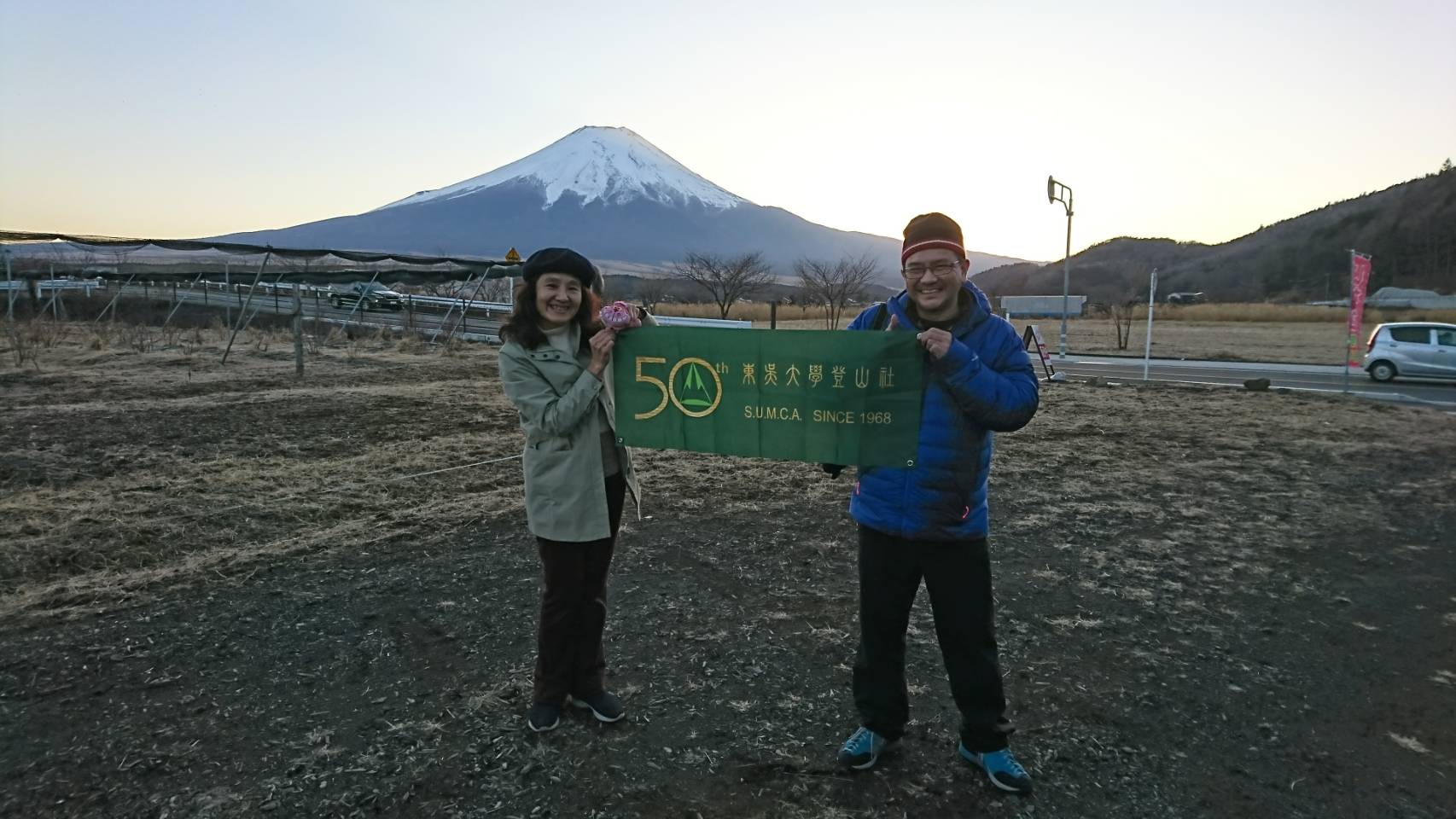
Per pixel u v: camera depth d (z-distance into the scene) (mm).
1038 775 2717
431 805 2521
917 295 2502
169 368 14047
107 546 4953
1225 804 2586
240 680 3320
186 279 29328
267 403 10461
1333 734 3027
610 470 2971
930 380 2508
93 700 3152
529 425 2752
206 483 6465
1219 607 4250
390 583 4430
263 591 4297
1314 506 6309
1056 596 4379
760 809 2518
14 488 6184
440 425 9305
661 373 2865
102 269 28172
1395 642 3840
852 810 2512
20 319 23328
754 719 3047
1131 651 3709
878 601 2639
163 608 4059
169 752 2795
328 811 2488
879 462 2572
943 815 2498
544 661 2945
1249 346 26766
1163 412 11344
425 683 3303
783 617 4027
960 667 2602
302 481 6629
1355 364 20391
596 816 2475
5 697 3158
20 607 4055
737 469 7398
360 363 15703
